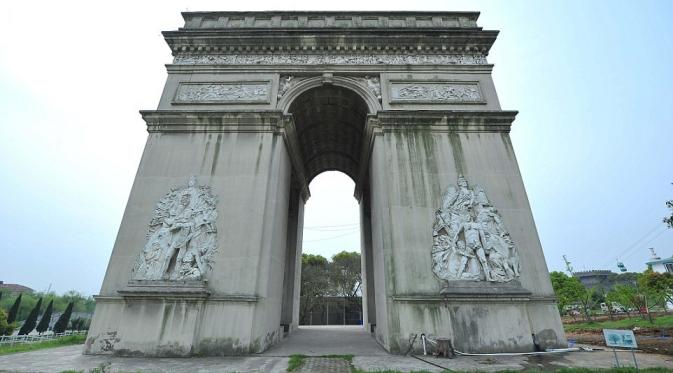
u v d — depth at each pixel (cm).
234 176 1669
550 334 1372
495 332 1345
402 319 1395
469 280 1433
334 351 1448
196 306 1366
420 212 1593
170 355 1286
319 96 2025
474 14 2173
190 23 2161
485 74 1950
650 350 1353
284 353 1384
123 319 1352
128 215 1567
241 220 1571
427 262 1491
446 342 1282
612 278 7256
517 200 1623
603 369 973
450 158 1711
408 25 2169
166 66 1959
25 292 10325
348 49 2031
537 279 1462
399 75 1945
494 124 1788
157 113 1780
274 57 2020
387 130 1773
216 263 1481
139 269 1448
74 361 1183
